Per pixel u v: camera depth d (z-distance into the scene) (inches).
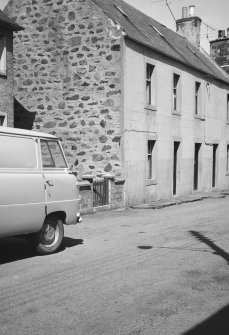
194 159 920.3
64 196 338.3
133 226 482.0
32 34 730.8
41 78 722.8
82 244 373.7
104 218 548.7
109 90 669.3
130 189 678.5
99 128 677.3
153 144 756.0
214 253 338.0
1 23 597.6
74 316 198.5
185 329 185.0
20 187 297.4
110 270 282.8
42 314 200.7
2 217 283.7
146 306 213.3
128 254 332.5
